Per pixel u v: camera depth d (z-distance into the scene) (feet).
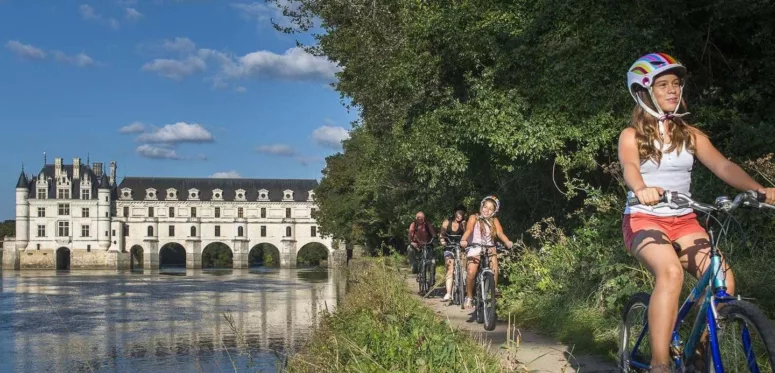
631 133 13.51
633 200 12.44
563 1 39.96
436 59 48.47
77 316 82.17
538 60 40.88
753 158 33.71
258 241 476.54
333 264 386.93
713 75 41.96
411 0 52.13
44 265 447.83
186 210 472.85
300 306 85.87
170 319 74.95
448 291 44.34
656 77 13.28
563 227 46.91
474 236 33.63
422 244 53.01
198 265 472.85
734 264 24.52
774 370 9.91
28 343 57.21
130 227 469.57
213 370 37.99
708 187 30.27
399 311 26.30
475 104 44.04
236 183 485.56
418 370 17.99
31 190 454.40
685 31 39.17
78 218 454.81
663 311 12.28
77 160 462.19
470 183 56.24
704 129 38.17
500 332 29.99
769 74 38.52
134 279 221.25
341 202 228.84
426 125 47.57
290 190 481.46
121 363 44.47
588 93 38.75
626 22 38.78
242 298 107.86
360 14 73.82
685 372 12.51
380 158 87.20
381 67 63.52
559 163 39.73
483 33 43.70
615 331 24.88
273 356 41.81
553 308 32.04
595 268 28.63
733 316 11.07
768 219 26.40
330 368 22.00
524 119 41.16
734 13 37.93
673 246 13.24
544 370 20.74
